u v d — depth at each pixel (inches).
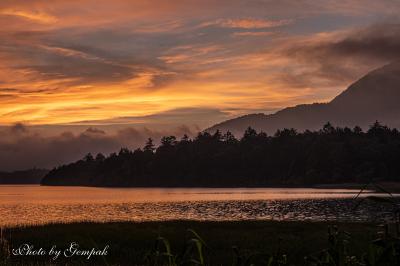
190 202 4635.8
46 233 1369.3
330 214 2945.4
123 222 1759.4
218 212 3331.7
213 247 1162.6
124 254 1058.1
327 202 4274.1
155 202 4702.3
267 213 3159.5
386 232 142.8
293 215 2957.7
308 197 5305.1
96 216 3065.9
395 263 137.0
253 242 1221.1
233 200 4904.0
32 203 4653.1
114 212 3412.9
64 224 1686.8
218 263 925.8
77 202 4815.5
